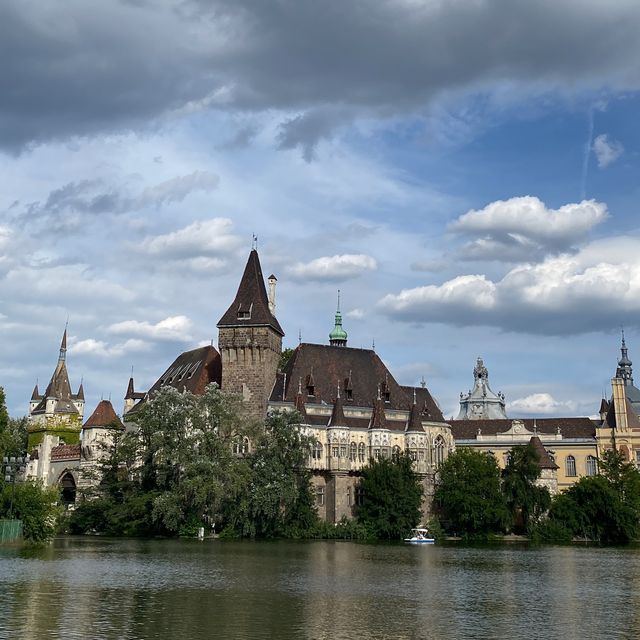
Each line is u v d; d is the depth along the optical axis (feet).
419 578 193.16
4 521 282.15
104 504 396.37
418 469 450.30
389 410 462.19
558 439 529.45
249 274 464.24
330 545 335.47
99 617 123.13
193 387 471.21
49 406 590.55
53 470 545.85
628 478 428.15
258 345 444.14
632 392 611.88
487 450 534.78
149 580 176.96
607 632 116.06
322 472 436.76
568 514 410.93
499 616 130.72
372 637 110.52
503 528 417.08
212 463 360.07
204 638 107.55
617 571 218.18
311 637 109.70
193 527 372.99
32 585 163.63
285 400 445.37
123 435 440.45
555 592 165.89
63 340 618.44
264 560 240.12
